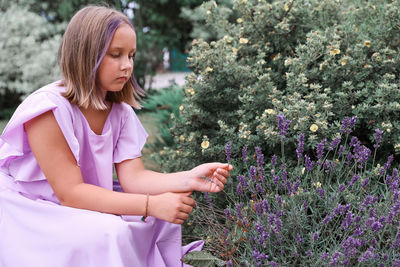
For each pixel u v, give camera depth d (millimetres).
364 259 1206
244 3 2207
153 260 1459
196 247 1565
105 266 1263
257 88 1944
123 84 1433
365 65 1895
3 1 6074
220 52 2068
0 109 5746
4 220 1388
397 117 1840
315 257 1358
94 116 1499
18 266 1336
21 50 5840
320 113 1700
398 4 2088
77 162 1382
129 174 1584
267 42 2217
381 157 1917
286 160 1864
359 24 2252
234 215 1622
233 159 1852
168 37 7824
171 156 2311
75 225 1295
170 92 3902
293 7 2139
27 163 1414
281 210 1408
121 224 1293
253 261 1396
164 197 1369
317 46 1890
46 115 1353
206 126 2166
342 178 1771
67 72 1395
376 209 1437
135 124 1643
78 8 5996
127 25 1389
